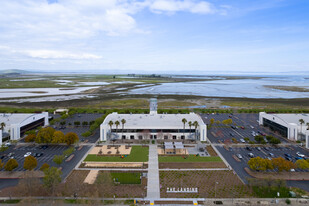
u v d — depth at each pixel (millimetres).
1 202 62438
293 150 106125
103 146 111500
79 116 184250
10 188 70250
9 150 105000
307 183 74812
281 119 131500
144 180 76875
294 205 62344
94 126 134750
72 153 101562
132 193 68312
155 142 118375
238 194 67938
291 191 68062
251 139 123938
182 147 103688
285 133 127625
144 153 102375
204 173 82375
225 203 63188
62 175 79750
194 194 67938
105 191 68375
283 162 78500
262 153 102188
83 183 73750
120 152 103250
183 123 126250
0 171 82562
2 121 127938
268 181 71250
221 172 83250
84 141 119062
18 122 127250
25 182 69562
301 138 120625
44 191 67625
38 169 84375
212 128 148625
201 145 106062
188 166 88562
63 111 191500
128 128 123125
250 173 82000
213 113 199625
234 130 143500
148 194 67812
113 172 82938
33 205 60469
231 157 97812
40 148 107250
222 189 70938
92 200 63875
